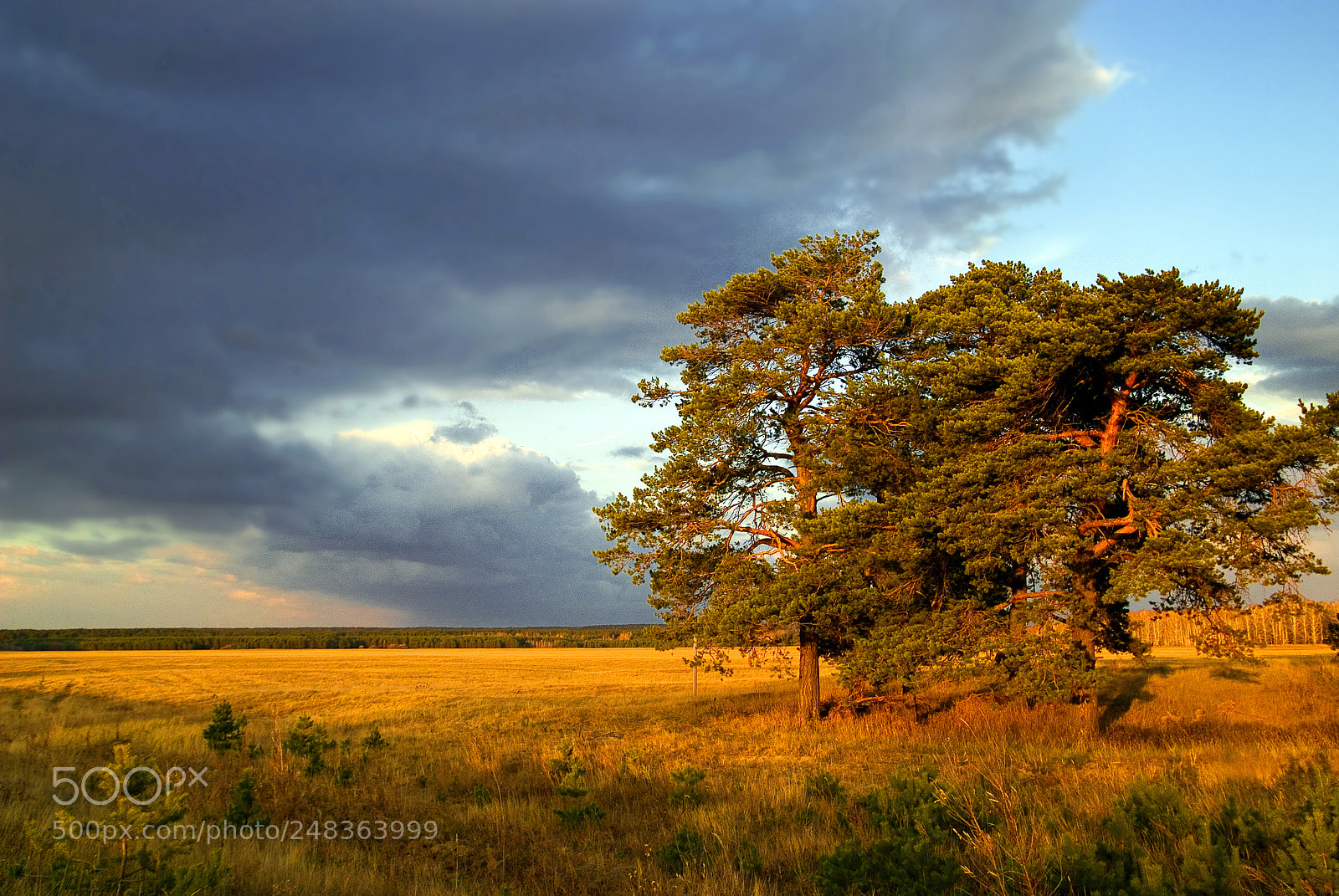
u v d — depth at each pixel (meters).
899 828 8.24
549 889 7.73
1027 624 18.50
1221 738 17.42
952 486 18.25
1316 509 15.02
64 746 15.47
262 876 7.31
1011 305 20.97
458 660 85.00
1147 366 16.94
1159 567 15.95
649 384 23.23
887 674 19.33
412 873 8.09
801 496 22.11
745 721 23.11
